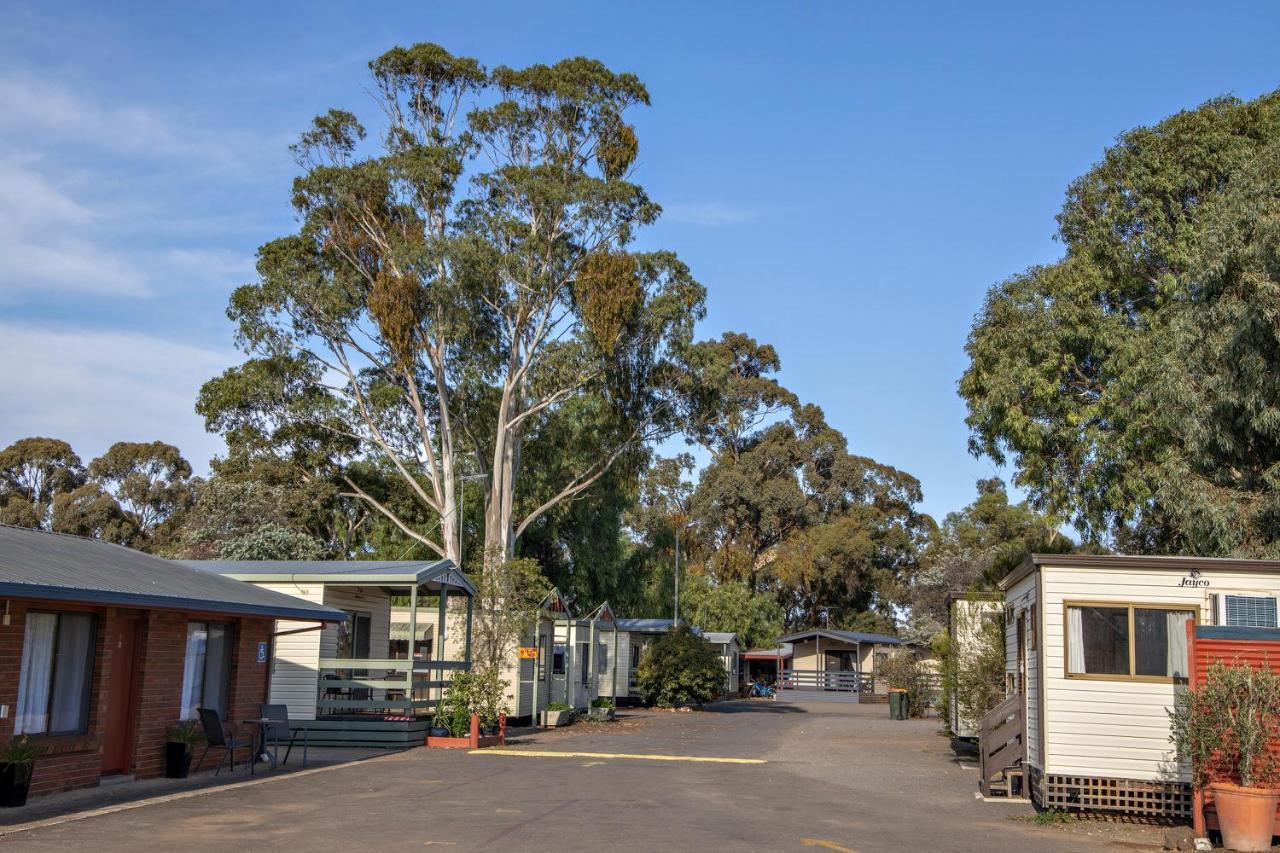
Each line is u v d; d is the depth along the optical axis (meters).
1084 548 26.56
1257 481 20.41
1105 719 13.95
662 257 37.50
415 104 39.75
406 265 35.59
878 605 76.81
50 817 11.73
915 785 17.22
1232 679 12.27
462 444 41.81
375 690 23.97
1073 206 28.62
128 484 61.47
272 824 11.67
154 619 15.39
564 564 48.78
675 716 37.06
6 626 12.51
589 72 38.31
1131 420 24.47
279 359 39.47
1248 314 19.33
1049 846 11.86
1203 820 12.44
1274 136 24.25
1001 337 26.66
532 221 36.88
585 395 41.56
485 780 16.16
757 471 73.12
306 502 43.62
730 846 10.82
